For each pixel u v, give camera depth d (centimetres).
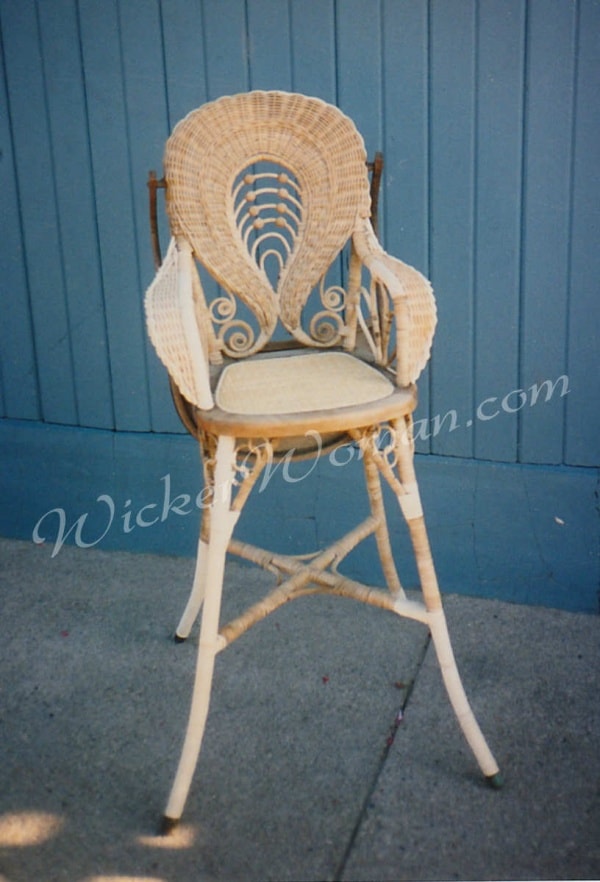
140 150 224
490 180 204
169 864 153
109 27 217
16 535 263
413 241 213
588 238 201
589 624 215
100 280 237
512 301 210
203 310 182
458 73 200
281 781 170
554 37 192
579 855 152
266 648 209
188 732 158
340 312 223
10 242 240
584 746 176
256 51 211
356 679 197
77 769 174
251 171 219
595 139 195
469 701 189
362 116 209
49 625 220
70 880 151
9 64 226
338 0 203
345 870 151
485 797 165
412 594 229
